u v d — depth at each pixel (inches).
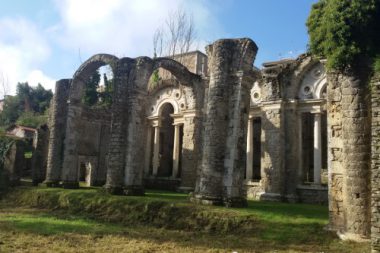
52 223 700.7
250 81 832.9
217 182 777.6
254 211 697.6
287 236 574.6
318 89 1042.1
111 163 954.7
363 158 550.3
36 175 1253.1
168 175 1489.9
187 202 781.3
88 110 1389.0
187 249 510.0
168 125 1514.5
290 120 1059.9
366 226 531.8
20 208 942.4
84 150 1350.9
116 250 492.7
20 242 524.4
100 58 1116.5
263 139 1090.7
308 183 1042.7
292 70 1081.4
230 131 796.6
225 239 584.4
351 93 572.7
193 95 1208.2
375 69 509.7
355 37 562.3
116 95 995.3
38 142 1282.0
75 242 538.0
